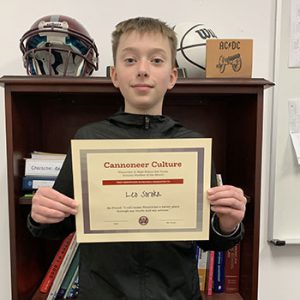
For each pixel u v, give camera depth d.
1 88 1.15
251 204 0.95
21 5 1.12
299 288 1.27
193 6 1.15
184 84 0.87
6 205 1.18
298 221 1.22
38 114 1.12
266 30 1.17
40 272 1.13
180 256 0.83
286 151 1.19
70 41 0.93
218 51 0.91
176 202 0.74
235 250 1.08
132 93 0.79
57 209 0.70
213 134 1.20
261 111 0.90
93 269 0.81
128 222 0.74
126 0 1.13
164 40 0.81
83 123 1.17
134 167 0.73
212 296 1.08
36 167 0.95
